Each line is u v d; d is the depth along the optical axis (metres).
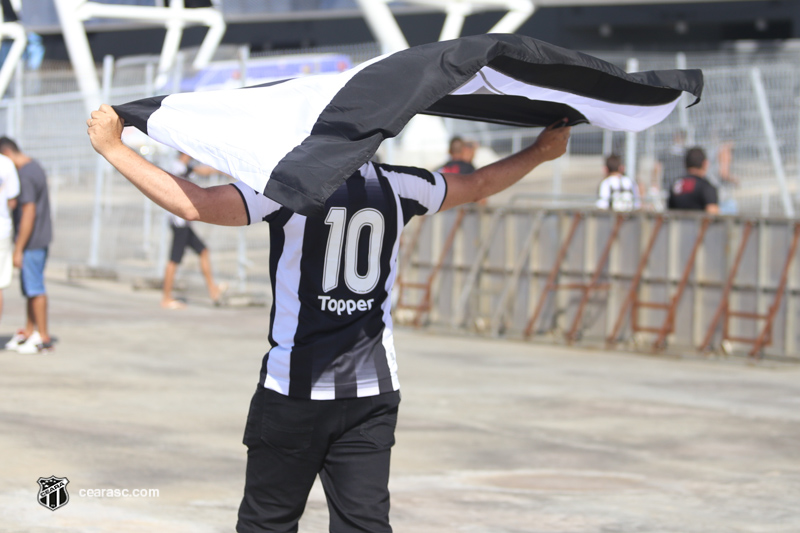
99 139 4.21
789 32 62.59
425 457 8.80
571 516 7.24
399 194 4.67
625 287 14.84
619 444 9.41
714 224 14.06
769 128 22.66
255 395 4.60
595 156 26.52
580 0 53.62
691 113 23.44
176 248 18.34
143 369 12.46
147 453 8.48
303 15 44.41
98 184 23.05
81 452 8.38
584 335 15.23
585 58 4.77
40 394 10.69
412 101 4.18
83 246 23.92
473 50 4.37
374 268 4.56
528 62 4.58
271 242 4.53
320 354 4.44
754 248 13.77
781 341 13.68
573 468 8.58
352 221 4.48
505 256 15.88
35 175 12.71
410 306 16.77
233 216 4.34
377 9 29.92
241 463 8.30
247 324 16.69
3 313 16.94
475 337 15.78
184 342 14.70
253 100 4.25
